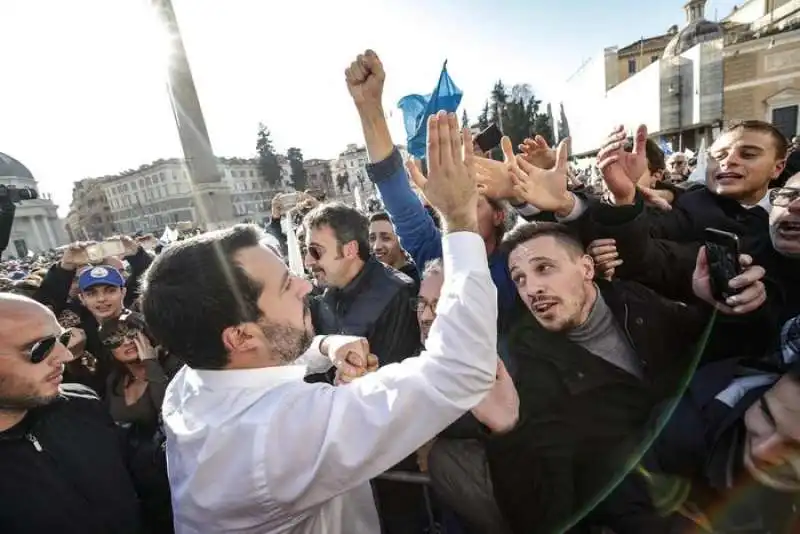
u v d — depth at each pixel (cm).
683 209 214
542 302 145
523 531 145
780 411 94
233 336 111
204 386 115
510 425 138
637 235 157
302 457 95
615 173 160
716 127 2609
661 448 127
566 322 143
